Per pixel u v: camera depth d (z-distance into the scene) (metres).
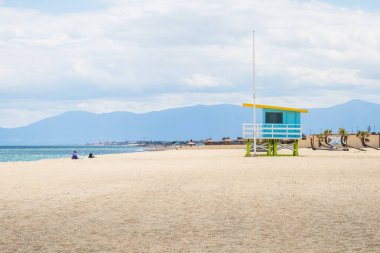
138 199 15.77
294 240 9.31
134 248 8.80
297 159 44.56
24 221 11.70
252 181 21.77
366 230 10.23
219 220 11.65
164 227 10.82
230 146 142.88
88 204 14.68
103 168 34.31
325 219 11.64
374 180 22.11
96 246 8.97
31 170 32.69
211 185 20.11
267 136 51.75
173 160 47.25
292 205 14.07
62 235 9.99
